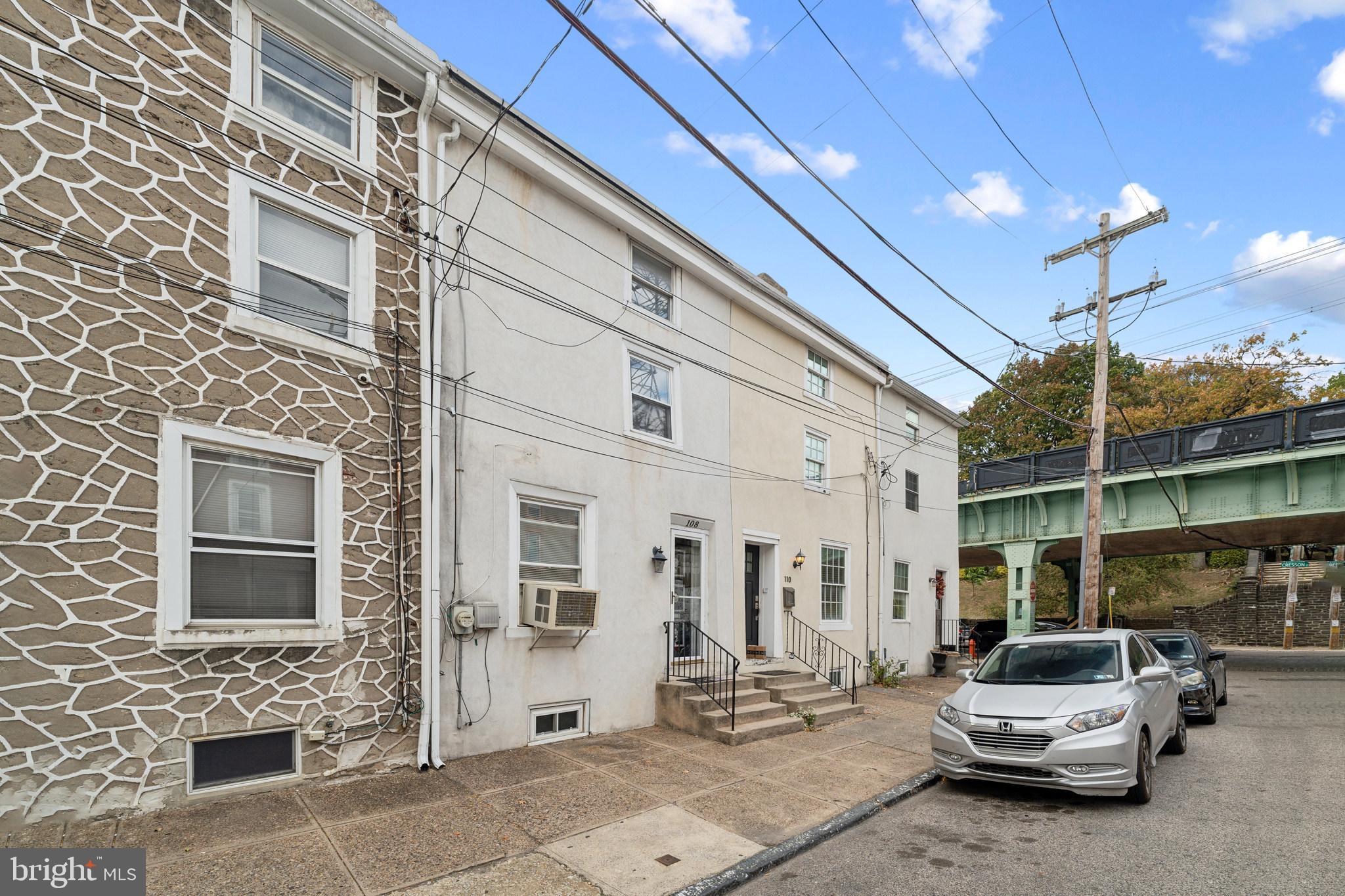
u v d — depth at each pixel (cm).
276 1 639
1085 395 4047
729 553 1139
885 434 1653
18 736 473
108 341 527
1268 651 3105
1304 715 1198
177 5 587
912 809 654
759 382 1262
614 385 966
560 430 878
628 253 1013
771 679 1066
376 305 698
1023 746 650
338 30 679
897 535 1656
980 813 636
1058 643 793
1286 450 1752
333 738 625
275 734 598
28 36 511
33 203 503
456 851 504
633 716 924
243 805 552
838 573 1440
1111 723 640
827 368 1475
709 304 1169
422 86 753
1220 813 623
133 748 518
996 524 2339
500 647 775
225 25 616
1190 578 4188
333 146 681
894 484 1669
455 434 756
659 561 989
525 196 868
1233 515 1848
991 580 4525
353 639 647
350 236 696
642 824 577
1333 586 3256
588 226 951
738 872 489
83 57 534
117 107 547
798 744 869
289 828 519
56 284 508
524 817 577
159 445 544
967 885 475
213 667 560
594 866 494
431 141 768
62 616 493
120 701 514
